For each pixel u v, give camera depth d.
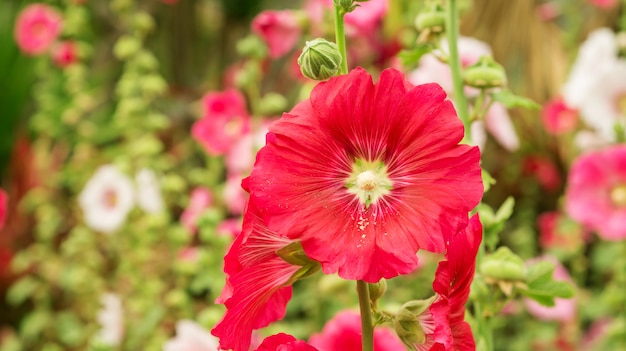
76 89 2.08
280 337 0.72
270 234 0.70
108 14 2.69
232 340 0.70
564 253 1.85
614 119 1.67
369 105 0.68
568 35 2.16
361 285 0.71
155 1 2.73
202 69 2.87
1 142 2.64
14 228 2.36
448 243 0.68
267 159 0.67
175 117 2.40
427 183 0.67
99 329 1.82
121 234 1.91
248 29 2.82
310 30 1.50
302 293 1.66
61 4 2.44
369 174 0.67
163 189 1.71
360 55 1.67
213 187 1.75
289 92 2.16
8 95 2.62
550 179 2.11
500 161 2.12
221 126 1.59
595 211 1.59
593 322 1.96
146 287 1.64
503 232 2.12
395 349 0.97
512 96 0.90
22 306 2.32
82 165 2.12
